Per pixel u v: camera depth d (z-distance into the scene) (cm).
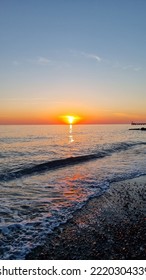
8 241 624
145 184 1260
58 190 1141
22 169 1638
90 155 2392
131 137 6316
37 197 1027
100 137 6250
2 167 1744
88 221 769
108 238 646
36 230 694
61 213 838
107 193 1093
